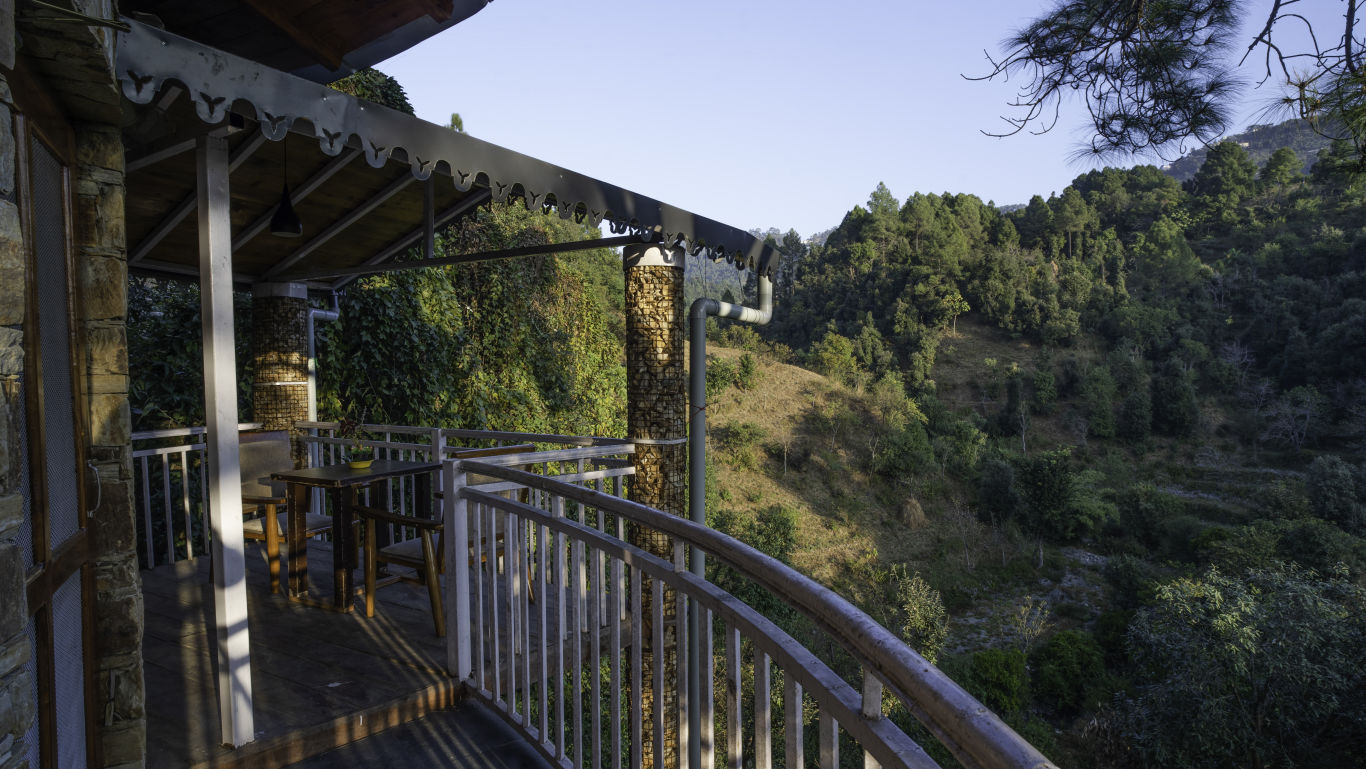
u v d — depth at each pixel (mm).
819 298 90875
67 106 1625
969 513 45156
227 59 1835
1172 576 34938
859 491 44500
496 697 2619
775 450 46188
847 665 16562
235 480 2322
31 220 1325
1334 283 72562
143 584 4176
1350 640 21203
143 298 7176
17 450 1069
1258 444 60375
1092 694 25203
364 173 3826
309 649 3084
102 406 1738
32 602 1215
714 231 4367
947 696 698
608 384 14484
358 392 8289
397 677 2797
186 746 2295
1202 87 2982
